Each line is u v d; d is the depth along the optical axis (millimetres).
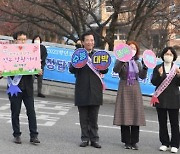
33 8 18359
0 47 6387
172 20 17906
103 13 19234
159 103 6637
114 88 12547
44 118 9297
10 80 6586
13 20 18359
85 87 6590
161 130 6840
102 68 6605
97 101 6613
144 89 12156
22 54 6496
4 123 8406
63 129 8188
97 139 6816
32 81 6707
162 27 25016
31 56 6543
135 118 6594
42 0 17609
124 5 16609
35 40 10219
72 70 6664
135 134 6801
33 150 6383
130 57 6527
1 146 6527
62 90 13133
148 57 6633
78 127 8469
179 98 6703
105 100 12609
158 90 6645
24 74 6508
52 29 18953
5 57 6426
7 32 22062
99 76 6660
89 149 6629
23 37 6672
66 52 12906
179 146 7012
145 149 6906
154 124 9531
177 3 16422
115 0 16266
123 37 21281
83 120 6770
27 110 6734
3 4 17438
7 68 6438
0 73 6398
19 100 6641
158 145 7285
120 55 6531
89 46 6684
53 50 12953
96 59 6609
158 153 6668
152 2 16188
